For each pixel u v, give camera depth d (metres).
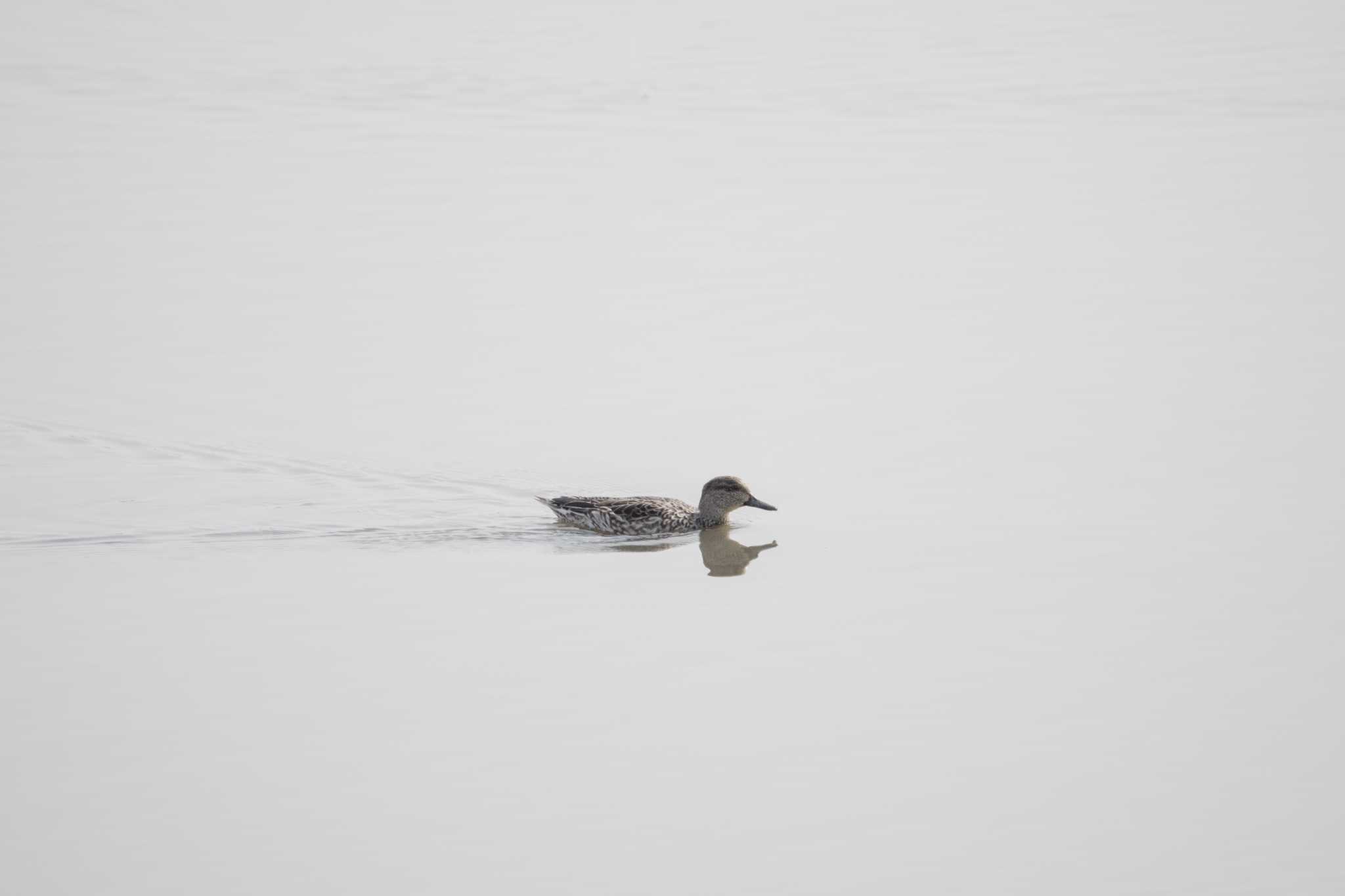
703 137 43.69
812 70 50.97
